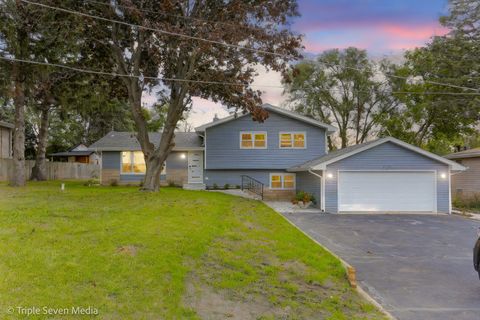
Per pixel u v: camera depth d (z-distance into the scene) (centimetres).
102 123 3766
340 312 494
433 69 2611
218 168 2142
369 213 1598
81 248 584
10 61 1639
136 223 820
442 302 545
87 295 430
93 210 966
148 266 545
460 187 2114
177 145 2298
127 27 1577
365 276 673
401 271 707
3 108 3184
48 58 1695
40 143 2538
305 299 532
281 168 2147
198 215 1035
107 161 2278
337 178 1636
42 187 1816
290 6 1556
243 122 2159
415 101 2916
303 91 3484
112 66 1730
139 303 434
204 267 608
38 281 445
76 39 1588
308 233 1089
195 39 1408
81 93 1906
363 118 3472
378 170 1642
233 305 485
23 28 1579
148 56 1680
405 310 514
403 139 3022
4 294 401
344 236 1048
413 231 1140
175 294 476
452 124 2838
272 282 584
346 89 3428
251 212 1320
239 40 1440
